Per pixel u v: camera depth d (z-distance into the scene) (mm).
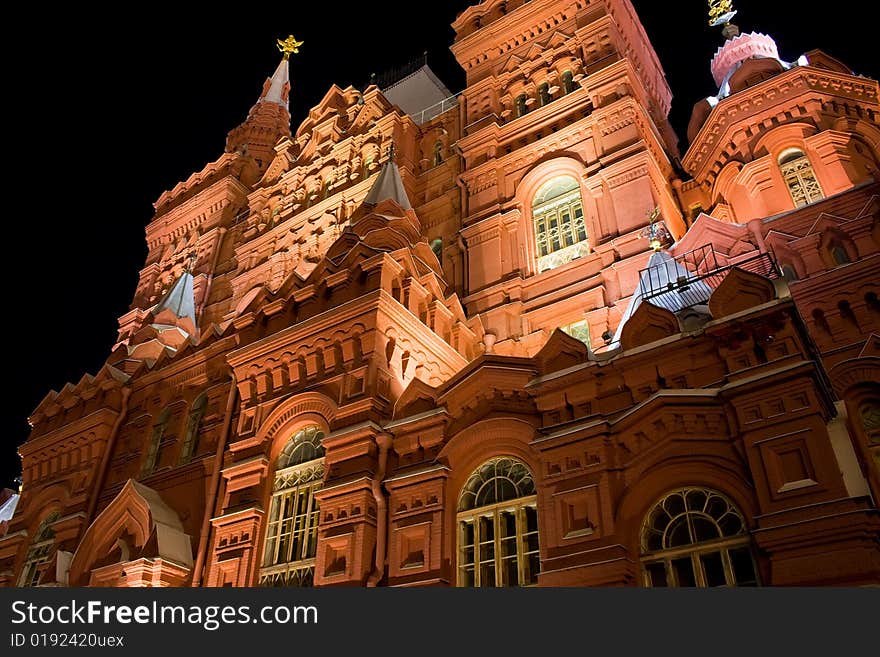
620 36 26469
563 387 13148
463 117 28047
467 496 13680
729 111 22594
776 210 20078
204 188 38688
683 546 10914
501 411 13742
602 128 23094
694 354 12086
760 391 10883
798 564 9430
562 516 11844
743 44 25906
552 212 23234
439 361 18234
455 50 29875
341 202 28875
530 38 28312
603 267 20531
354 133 31312
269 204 32750
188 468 19031
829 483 9797
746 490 10609
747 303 11898
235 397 19188
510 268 22641
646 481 11547
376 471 14594
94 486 21250
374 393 15555
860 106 21484
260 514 16094
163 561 16344
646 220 20328
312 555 14883
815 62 23438
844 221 16953
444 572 12781
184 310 28250
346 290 17719
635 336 13039
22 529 22109
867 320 15086
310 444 16531
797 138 20859
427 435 14422
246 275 30406
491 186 24750
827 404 11469
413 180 28109
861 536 9219
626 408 12383
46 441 23344
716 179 22453
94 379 23938
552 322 20812
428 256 20328
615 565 10812
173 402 21844
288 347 17812
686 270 16438
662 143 25797
